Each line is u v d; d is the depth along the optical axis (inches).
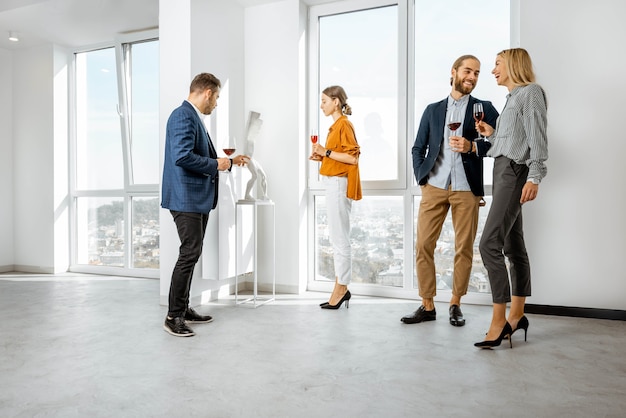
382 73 162.7
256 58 171.9
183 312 116.7
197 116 120.2
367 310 141.3
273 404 73.5
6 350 101.4
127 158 207.2
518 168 100.9
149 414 69.9
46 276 211.0
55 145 217.9
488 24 146.9
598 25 128.3
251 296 161.8
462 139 116.3
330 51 170.4
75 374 86.6
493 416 69.1
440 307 144.6
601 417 68.7
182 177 115.5
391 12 160.9
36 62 220.7
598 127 129.0
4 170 225.1
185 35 144.0
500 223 101.7
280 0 167.5
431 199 128.3
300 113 166.7
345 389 79.7
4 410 71.1
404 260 158.9
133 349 102.2
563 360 94.6
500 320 102.3
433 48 154.6
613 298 128.8
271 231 171.0
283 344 106.1
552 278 134.0
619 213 127.8
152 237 205.3
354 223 167.6
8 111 226.2
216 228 141.7
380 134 163.0
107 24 193.6
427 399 75.4
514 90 102.8
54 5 175.3
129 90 206.2
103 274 215.8
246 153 151.8
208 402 74.2
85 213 222.7
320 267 173.3
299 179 166.4
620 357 96.3
